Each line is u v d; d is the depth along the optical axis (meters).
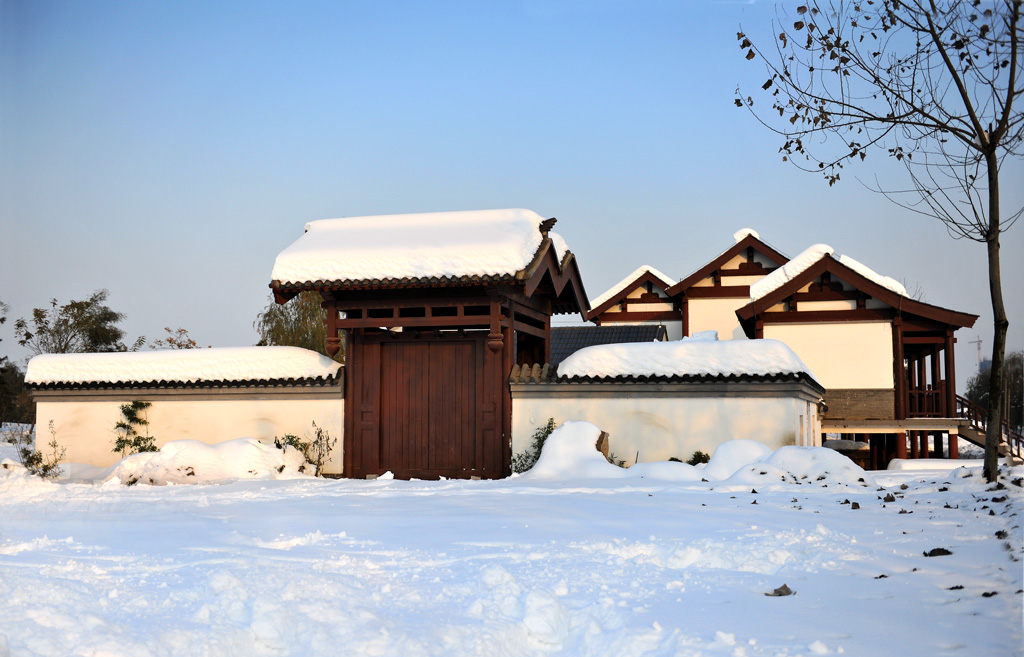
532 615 5.63
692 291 35.97
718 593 6.40
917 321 27.77
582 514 11.23
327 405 21.75
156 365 22.84
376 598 6.23
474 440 20.91
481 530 9.87
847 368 27.86
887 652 4.88
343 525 10.56
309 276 20.58
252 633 5.29
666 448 19.67
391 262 20.31
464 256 19.86
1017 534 8.47
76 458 23.00
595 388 20.14
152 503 13.67
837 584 6.66
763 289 28.45
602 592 6.42
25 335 41.06
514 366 20.97
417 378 21.44
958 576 6.81
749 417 19.23
